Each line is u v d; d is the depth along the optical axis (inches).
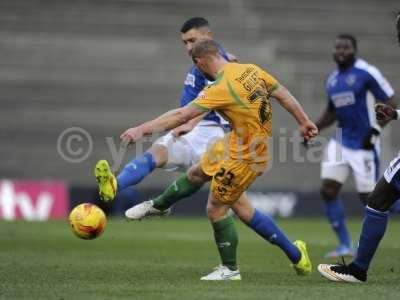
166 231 2172.7
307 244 1863.9
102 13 3688.5
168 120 958.4
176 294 874.8
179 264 1286.9
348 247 1632.6
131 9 3730.3
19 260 1321.4
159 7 3767.2
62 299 842.8
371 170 1627.7
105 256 1430.9
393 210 1612.9
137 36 3676.2
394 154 3267.7
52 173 3282.5
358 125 1625.2
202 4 3828.7
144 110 3511.3
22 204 2760.8
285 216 2942.9
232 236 1039.6
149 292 894.4
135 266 1241.4
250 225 1077.1
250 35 3811.5
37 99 3440.0
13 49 3521.2
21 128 3346.5
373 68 1608.0
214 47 1001.5
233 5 3860.7
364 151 1626.5
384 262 1322.6
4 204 2743.6
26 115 3388.3
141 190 2854.3
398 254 1493.6
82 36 3612.2
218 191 1005.2
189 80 1162.0
